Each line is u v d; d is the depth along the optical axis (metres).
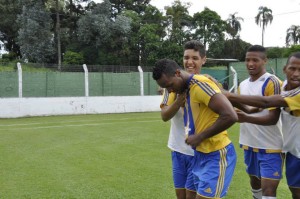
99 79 19.39
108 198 4.94
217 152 2.91
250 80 3.97
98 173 6.26
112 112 19.27
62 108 18.16
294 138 3.49
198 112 2.85
